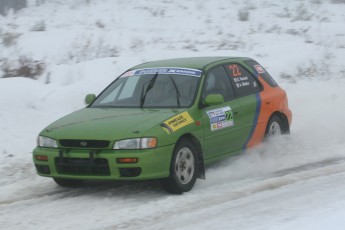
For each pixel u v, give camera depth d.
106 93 19.47
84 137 16.14
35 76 31.23
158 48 40.16
